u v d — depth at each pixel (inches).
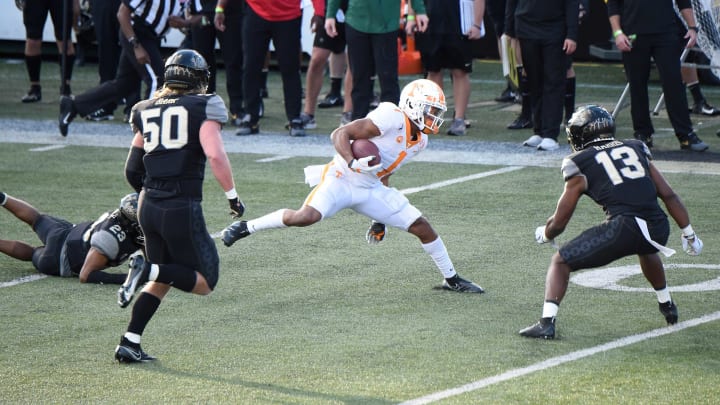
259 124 2086.6
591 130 903.7
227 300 1018.1
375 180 1018.1
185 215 821.2
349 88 2028.8
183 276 822.5
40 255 1106.1
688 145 1770.4
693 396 760.3
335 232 1294.3
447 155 1779.0
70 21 2242.9
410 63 2464.3
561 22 1785.2
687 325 930.1
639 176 888.3
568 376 802.8
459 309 986.7
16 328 933.8
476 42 3127.5
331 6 1870.1
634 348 869.8
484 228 1301.7
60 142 1898.4
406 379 799.1
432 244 1029.8
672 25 1721.2
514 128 2049.7
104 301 1017.5
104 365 837.8
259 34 1921.8
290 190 1518.2
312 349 872.3
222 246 1226.6
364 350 868.6
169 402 755.4
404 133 995.3
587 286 1063.0
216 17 1994.3
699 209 1376.7
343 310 984.3
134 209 1048.8
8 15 3002.0
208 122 823.1
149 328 932.6
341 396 764.6
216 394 770.8
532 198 1459.2
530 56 1814.7
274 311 981.8
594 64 3016.7
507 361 839.1
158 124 826.2
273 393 772.0
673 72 1733.5
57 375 814.5
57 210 1391.5
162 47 2979.8
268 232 1295.5
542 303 1005.8
